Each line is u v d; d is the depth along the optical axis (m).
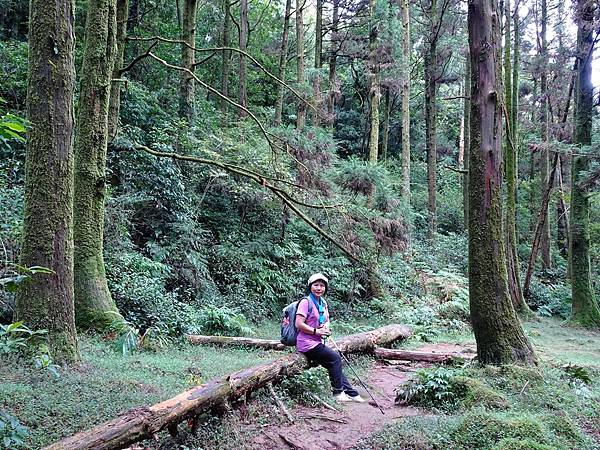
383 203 13.63
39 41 5.55
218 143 14.02
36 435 3.68
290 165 12.86
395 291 15.42
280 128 12.65
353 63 29.30
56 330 5.48
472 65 6.79
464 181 26.98
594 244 22.34
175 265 11.48
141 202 11.91
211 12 26.16
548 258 25.80
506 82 17.50
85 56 7.63
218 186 14.02
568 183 29.00
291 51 30.14
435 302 14.92
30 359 5.13
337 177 13.56
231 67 26.03
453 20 23.31
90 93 7.59
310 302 5.89
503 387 5.61
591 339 13.19
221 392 4.48
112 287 8.67
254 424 4.62
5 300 6.71
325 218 11.54
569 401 5.24
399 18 21.27
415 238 23.19
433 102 22.95
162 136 12.61
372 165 13.97
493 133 6.67
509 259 17.47
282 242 14.86
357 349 8.04
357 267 14.20
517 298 17.44
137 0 17.44
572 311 16.30
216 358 7.14
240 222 14.66
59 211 5.60
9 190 8.66
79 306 7.28
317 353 5.75
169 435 4.09
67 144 5.71
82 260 7.44
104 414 4.18
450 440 4.22
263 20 28.89
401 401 5.67
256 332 10.77
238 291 12.49
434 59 22.77
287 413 4.90
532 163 30.70
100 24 7.61
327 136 13.20
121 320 7.43
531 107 28.20
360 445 4.28
